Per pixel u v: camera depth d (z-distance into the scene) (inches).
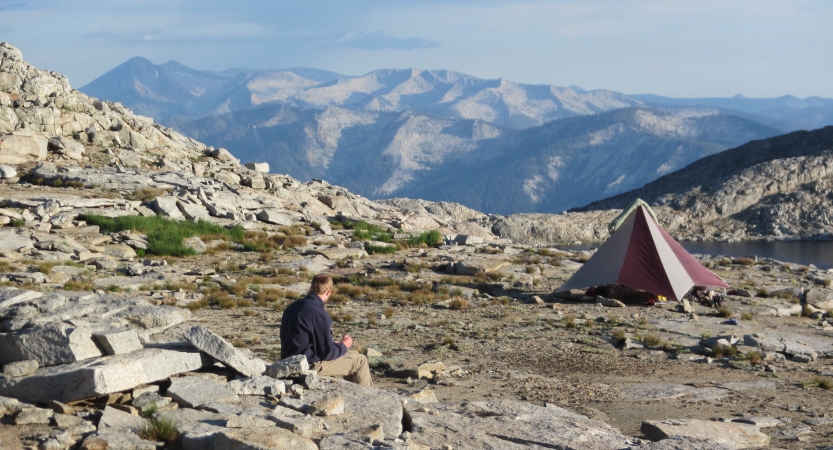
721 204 5974.4
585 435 286.5
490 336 623.8
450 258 1163.9
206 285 829.2
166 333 324.5
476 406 332.5
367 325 657.0
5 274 735.1
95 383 246.7
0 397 243.1
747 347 585.0
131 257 1027.3
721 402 419.8
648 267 829.8
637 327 674.2
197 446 217.9
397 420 270.2
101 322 302.5
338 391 299.6
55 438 210.4
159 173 1754.4
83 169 1659.7
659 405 407.8
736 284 986.1
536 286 930.1
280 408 255.9
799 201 5821.9
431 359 523.5
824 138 7313.0
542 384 457.7
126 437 217.6
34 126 1919.3
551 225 4404.5
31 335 273.4
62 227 1142.3
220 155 2277.3
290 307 346.0
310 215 1657.2
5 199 1277.1
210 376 292.7
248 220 1441.9
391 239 1417.3
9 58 2069.4
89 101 2190.0
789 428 356.2
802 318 778.8
